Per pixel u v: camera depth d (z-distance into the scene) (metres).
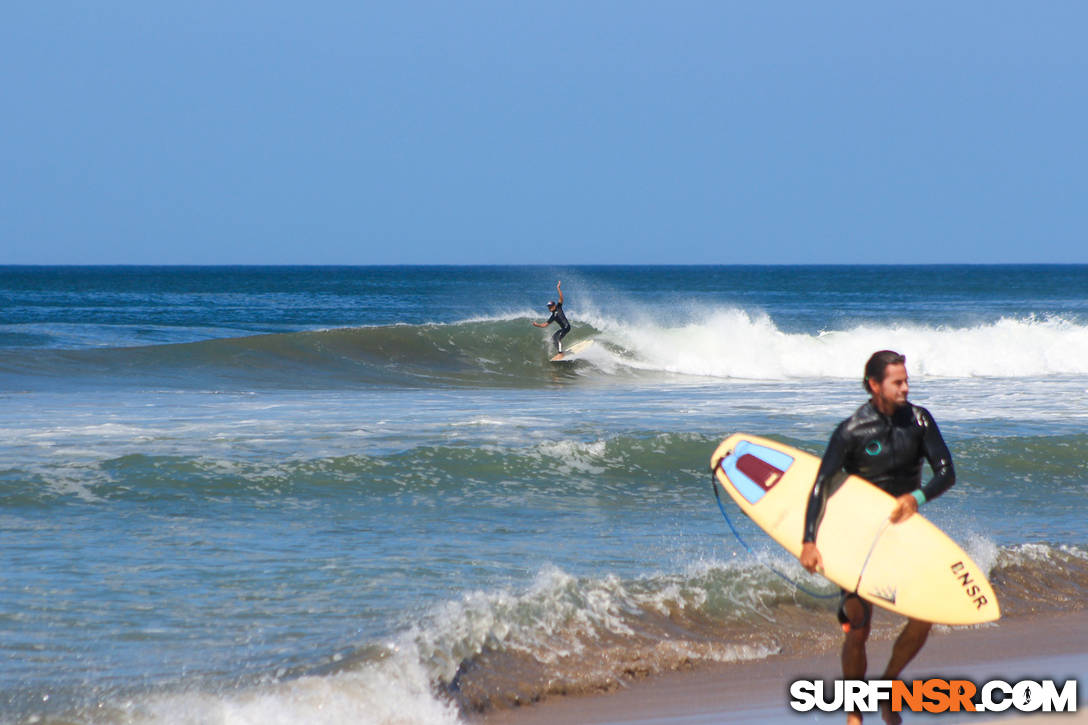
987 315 192.62
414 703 18.91
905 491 18.22
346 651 20.95
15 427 49.34
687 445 45.66
